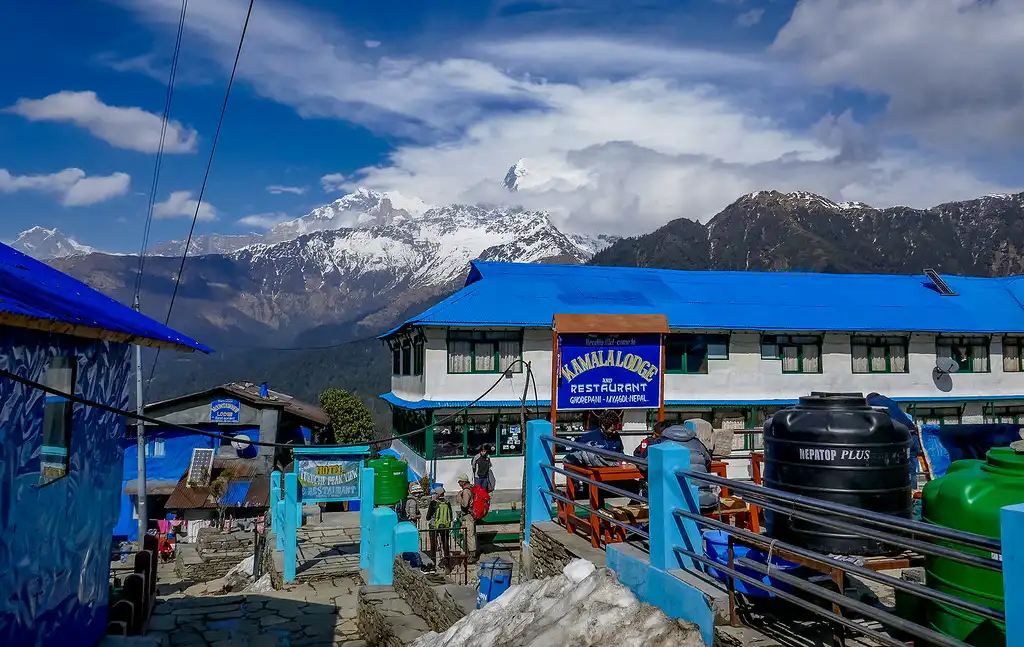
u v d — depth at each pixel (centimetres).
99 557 993
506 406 2519
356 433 4825
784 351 2898
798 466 621
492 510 2108
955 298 3231
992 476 490
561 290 2831
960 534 370
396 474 1809
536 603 718
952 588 497
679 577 599
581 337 1128
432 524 1745
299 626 1301
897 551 606
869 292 3228
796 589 585
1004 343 3111
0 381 655
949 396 2992
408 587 1224
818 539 600
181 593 1992
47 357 770
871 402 873
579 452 921
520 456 2562
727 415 2817
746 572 610
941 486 518
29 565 734
